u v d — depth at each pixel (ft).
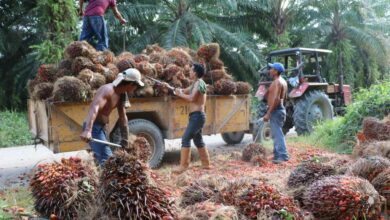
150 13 49.98
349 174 12.91
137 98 20.34
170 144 31.01
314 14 58.49
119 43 54.95
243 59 51.62
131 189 9.46
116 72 20.21
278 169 19.76
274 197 10.46
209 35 47.70
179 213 9.94
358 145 18.71
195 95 19.24
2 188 17.56
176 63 23.02
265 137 28.45
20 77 49.37
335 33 62.59
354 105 27.17
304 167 13.41
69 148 18.71
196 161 23.29
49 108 18.13
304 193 11.88
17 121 39.52
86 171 10.96
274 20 56.49
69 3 33.68
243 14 58.03
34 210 11.46
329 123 28.27
